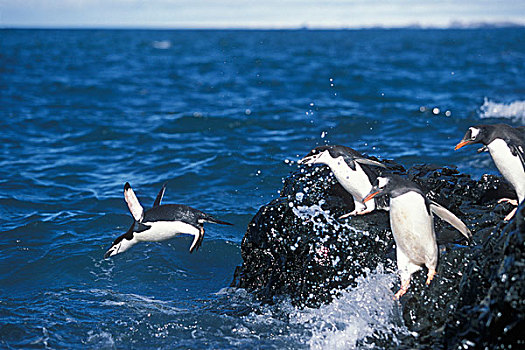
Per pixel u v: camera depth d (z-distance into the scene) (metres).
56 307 7.61
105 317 7.37
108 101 28.00
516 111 21.25
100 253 9.34
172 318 7.33
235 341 6.79
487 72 41.72
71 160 15.80
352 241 7.35
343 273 7.23
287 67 51.50
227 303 7.76
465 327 5.68
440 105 23.89
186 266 9.08
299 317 7.16
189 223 6.50
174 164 15.12
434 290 6.45
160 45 117.75
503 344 5.20
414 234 6.21
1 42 111.75
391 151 15.43
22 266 8.88
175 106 26.05
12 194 12.54
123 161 15.67
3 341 6.71
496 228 6.16
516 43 107.44
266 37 198.88
